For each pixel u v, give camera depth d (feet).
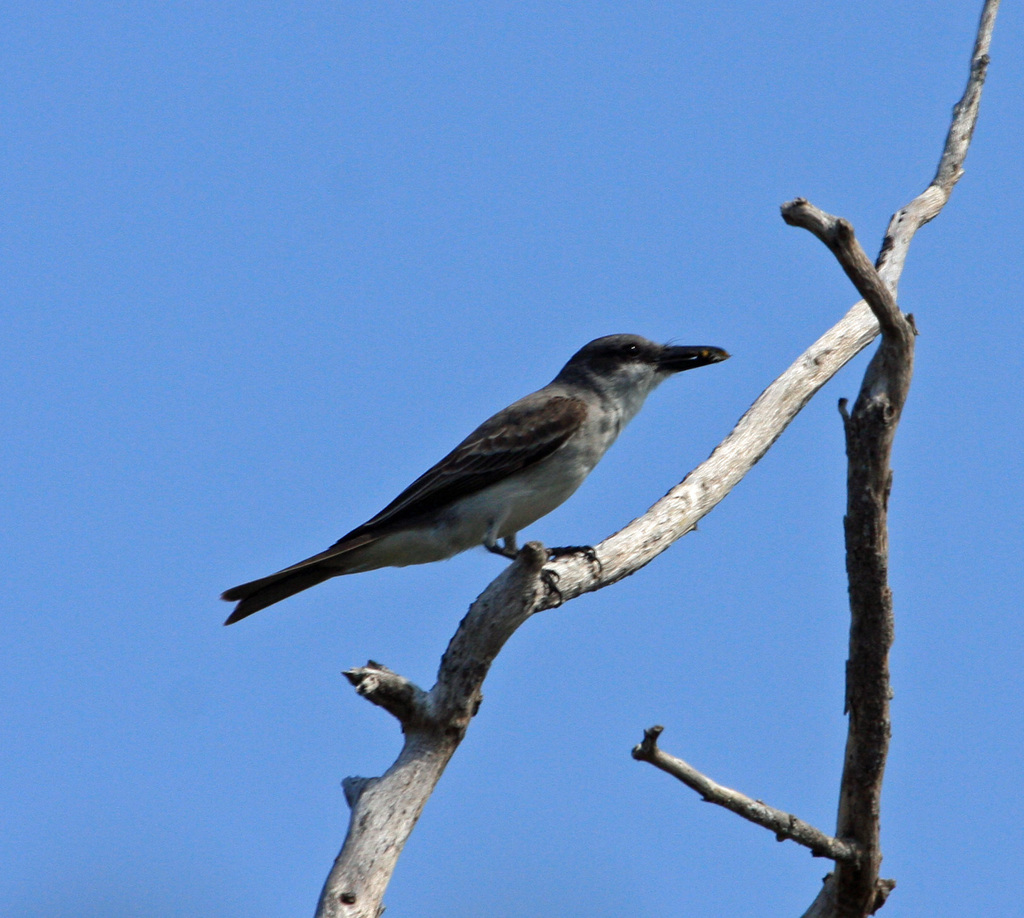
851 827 31.71
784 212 28.07
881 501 29.48
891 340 29.09
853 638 30.76
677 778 28.94
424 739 29.89
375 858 28.14
